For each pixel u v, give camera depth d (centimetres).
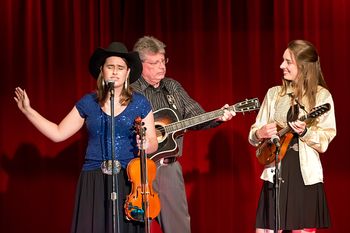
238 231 1022
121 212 684
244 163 1021
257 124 793
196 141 1025
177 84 862
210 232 1023
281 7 1001
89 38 1020
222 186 1022
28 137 1030
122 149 692
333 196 1003
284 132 753
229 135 1020
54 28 1023
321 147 747
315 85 762
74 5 1016
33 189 1032
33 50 1023
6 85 1024
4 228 1041
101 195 684
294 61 762
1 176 1030
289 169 757
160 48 814
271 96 790
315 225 754
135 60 700
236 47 1016
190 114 852
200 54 1014
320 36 1004
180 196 838
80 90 1019
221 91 1012
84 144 1024
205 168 1025
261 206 778
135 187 682
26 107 688
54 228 1033
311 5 1001
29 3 1018
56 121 1023
